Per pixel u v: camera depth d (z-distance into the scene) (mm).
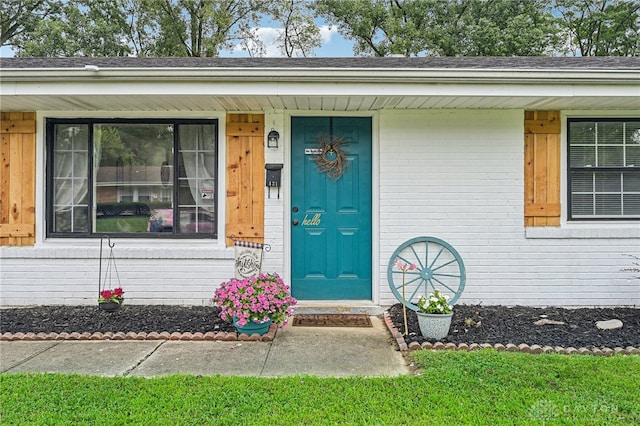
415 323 4602
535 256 5238
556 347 3883
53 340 4121
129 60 5758
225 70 4277
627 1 18375
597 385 3070
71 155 5379
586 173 5320
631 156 5309
